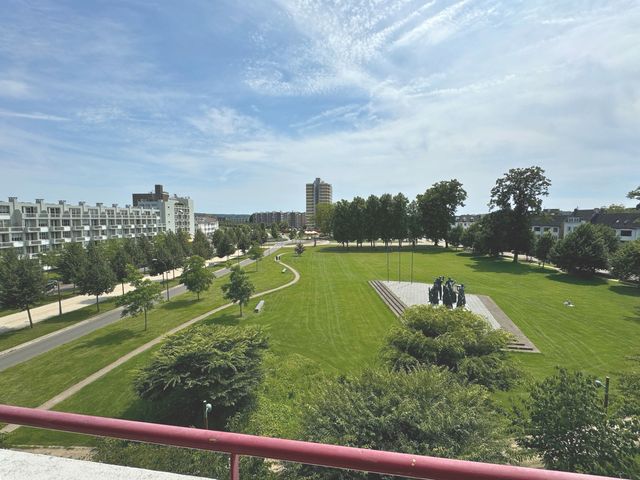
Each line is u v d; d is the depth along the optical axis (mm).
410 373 10953
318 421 9250
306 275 50531
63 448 13312
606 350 20984
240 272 30875
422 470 1432
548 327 24969
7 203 54781
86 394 17641
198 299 38188
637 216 62062
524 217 55812
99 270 35219
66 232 64312
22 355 23453
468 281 42219
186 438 1707
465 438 8602
